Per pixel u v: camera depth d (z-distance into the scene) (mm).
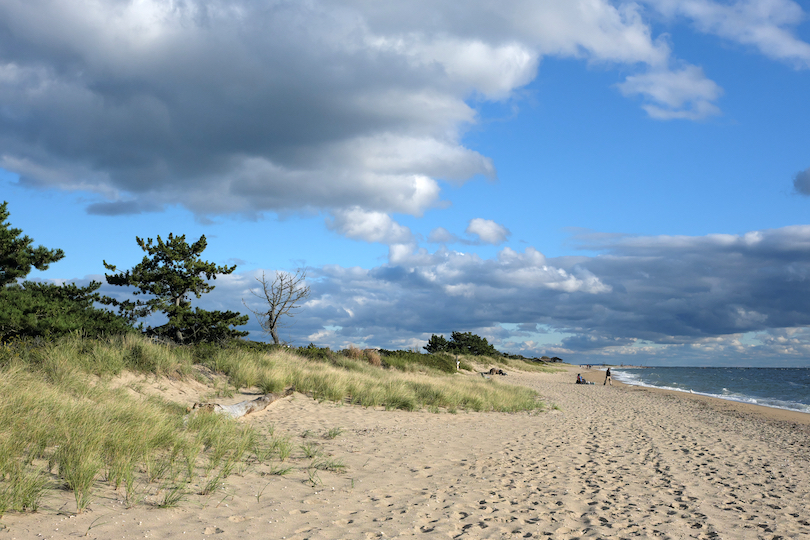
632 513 6016
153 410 8086
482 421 13766
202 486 5520
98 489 4914
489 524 5199
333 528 4738
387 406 13852
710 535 5410
